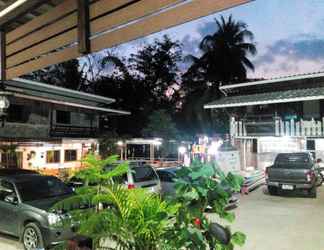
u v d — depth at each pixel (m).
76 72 42.16
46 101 20.59
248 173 19.50
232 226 10.53
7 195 8.62
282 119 23.25
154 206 3.21
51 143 21.61
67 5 3.17
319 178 20.53
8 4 3.28
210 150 20.22
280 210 13.34
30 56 3.56
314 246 8.51
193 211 3.04
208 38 41.47
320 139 22.98
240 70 41.12
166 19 2.49
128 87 41.50
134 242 3.18
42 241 7.61
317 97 19.86
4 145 19.28
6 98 4.34
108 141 26.75
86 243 3.41
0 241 8.86
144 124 40.47
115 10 2.82
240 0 2.13
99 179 3.62
